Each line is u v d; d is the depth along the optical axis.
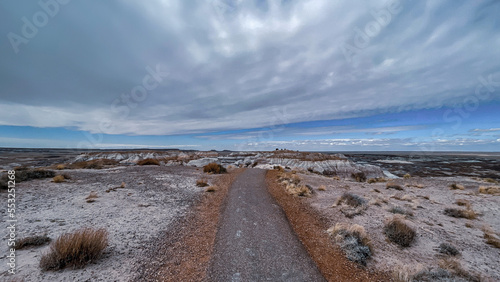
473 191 14.36
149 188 13.85
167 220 8.19
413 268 5.04
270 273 4.72
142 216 8.39
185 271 4.75
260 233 7.03
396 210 9.75
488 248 6.37
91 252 4.84
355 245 6.11
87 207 8.85
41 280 3.99
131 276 4.46
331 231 7.35
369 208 10.37
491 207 10.37
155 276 4.52
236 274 4.63
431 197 13.09
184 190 14.08
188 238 6.62
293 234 7.12
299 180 18.73
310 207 10.78
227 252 5.65
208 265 5.01
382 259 5.70
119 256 5.25
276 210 9.88
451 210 9.72
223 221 8.16
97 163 28.20
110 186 13.50
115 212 8.55
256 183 17.77
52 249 4.59
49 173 15.10
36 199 9.38
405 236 6.70
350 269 5.17
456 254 5.92
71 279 4.13
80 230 6.44
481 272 5.04
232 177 21.05
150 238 6.46
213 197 12.46
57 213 7.85
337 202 11.22
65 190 11.49
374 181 22.03
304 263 5.25
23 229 6.24
